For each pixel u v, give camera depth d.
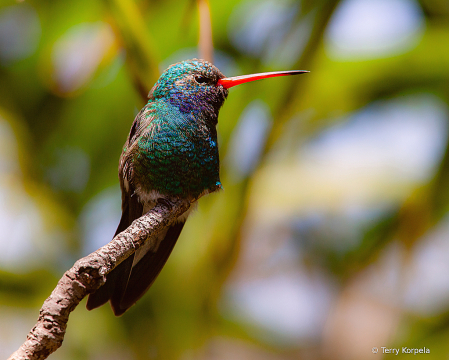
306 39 7.97
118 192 10.68
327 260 10.48
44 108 10.46
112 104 10.30
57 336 3.93
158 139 6.61
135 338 9.35
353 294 10.72
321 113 9.49
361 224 9.70
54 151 10.52
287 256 11.25
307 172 9.17
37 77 10.33
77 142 10.55
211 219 8.30
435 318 8.41
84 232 10.57
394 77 9.23
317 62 8.06
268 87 9.02
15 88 10.41
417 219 8.48
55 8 10.12
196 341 9.11
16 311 9.27
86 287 4.06
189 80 6.92
